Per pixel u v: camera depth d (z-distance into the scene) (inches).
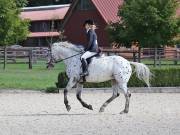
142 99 906.7
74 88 1035.3
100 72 697.6
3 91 1038.4
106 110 741.3
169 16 1791.3
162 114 683.4
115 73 700.7
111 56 710.5
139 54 1827.0
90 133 513.7
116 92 717.3
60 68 1770.4
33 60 1983.3
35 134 508.7
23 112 714.2
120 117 650.8
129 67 706.2
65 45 709.3
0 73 1491.1
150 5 1776.6
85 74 691.4
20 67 1806.1
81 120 621.6
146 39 1801.2
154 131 526.6
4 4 1667.1
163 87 1064.8
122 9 1817.2
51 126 567.2
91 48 701.3
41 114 689.6
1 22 1686.8
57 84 1055.6
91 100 889.5
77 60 698.8
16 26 1720.0
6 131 528.4
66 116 665.6
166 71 1082.1
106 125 574.2
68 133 514.3
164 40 1822.1
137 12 1779.0
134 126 565.0
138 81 1067.3
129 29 1801.2
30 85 1130.0
